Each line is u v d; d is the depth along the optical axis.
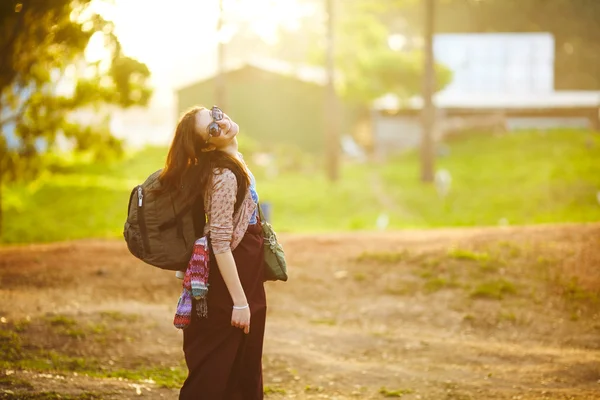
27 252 10.32
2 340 6.11
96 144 16.34
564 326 7.34
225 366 3.22
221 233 3.13
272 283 8.95
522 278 8.63
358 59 35.94
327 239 11.32
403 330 7.49
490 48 48.12
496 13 48.44
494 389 5.28
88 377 5.13
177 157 3.18
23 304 7.34
